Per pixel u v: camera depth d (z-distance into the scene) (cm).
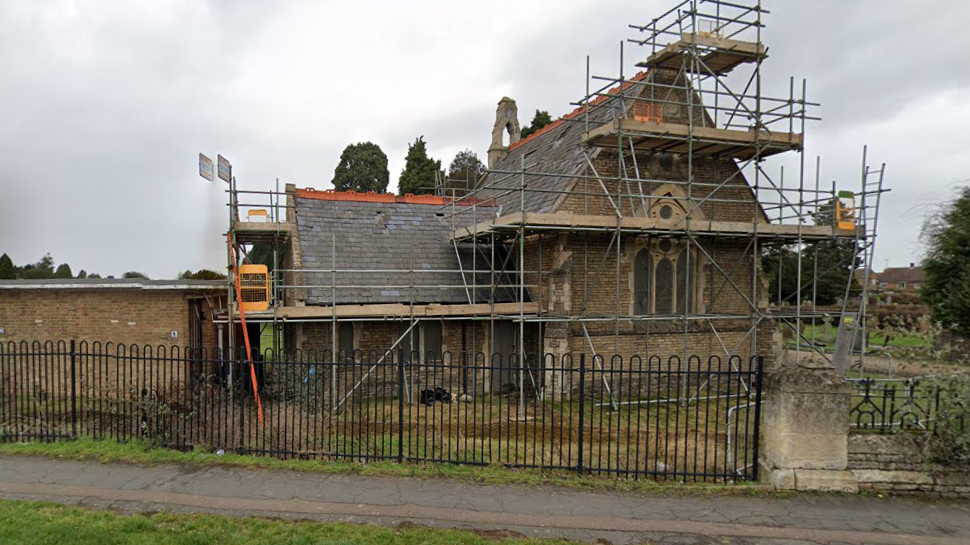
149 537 605
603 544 622
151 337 1374
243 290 1312
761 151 1600
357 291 1505
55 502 698
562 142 1927
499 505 714
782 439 767
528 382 1611
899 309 2295
